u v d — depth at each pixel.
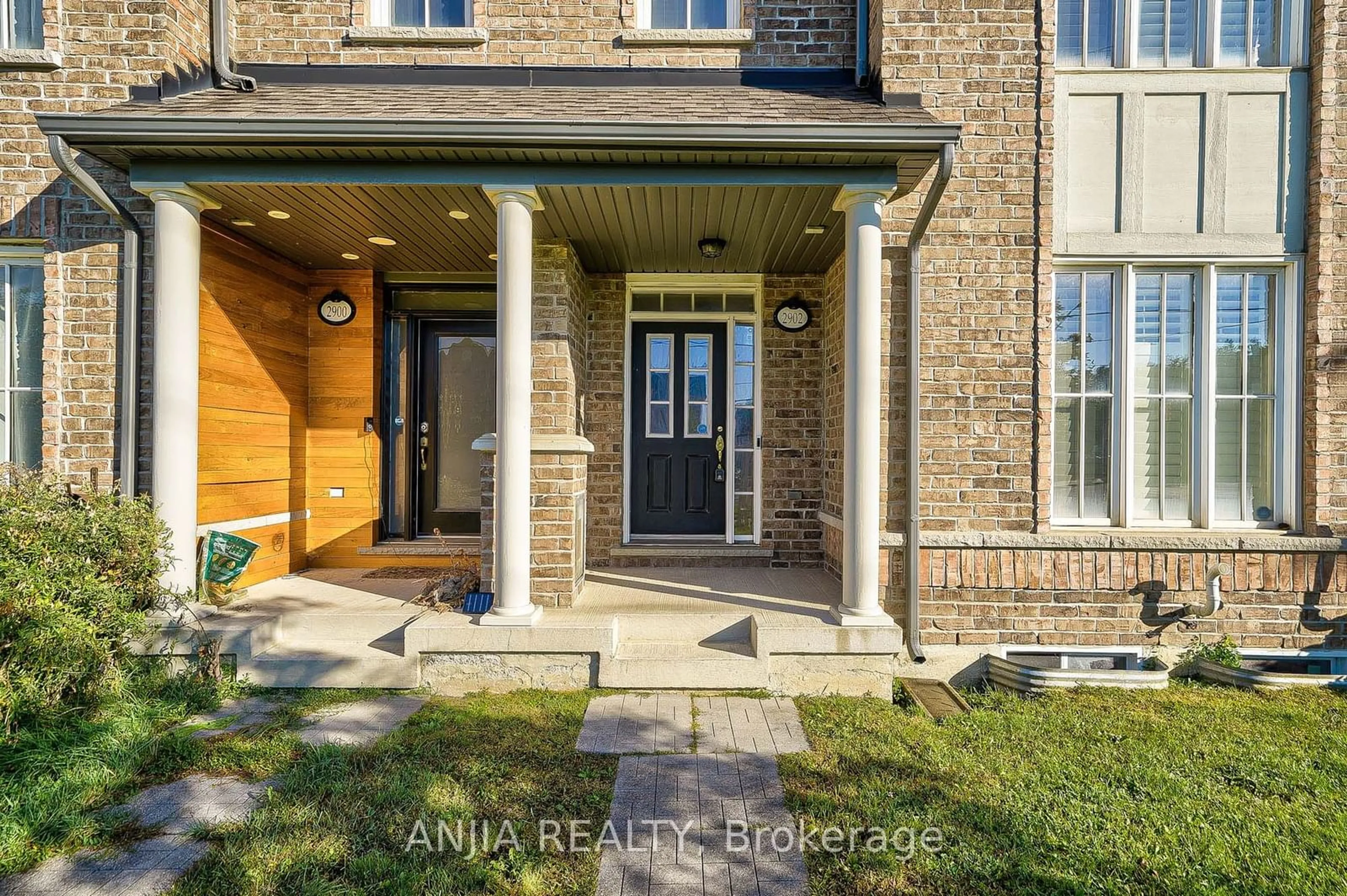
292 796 2.92
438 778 3.09
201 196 4.27
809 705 4.06
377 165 4.06
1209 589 4.63
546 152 3.93
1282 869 2.50
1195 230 4.86
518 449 4.18
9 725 3.13
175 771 3.15
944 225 4.75
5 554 3.31
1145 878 2.44
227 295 5.02
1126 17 4.88
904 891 2.39
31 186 4.63
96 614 3.51
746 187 4.14
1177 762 3.34
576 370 5.35
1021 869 2.48
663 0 5.38
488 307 6.42
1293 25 4.83
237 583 5.16
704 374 6.38
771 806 2.92
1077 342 4.98
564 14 5.10
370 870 2.44
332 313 6.06
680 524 6.40
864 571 4.28
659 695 4.19
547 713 3.88
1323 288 4.73
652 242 5.21
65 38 4.57
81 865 2.48
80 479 4.62
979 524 4.76
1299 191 4.83
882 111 4.19
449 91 4.69
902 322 4.77
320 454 6.16
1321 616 4.68
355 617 4.59
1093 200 4.88
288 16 5.07
